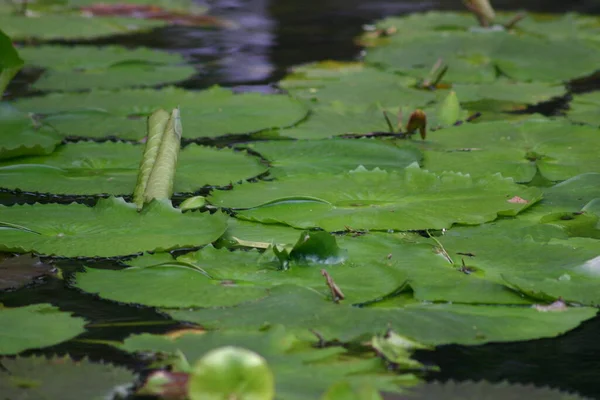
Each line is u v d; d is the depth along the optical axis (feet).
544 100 16.39
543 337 13.39
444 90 16.66
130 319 13.51
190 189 14.73
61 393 13.05
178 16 25.21
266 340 13.30
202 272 13.76
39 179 14.82
